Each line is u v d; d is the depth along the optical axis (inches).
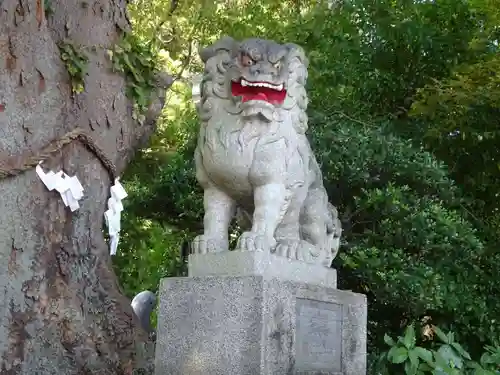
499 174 214.2
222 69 124.3
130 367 154.8
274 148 121.9
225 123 122.9
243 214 137.0
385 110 227.8
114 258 247.4
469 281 183.5
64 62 155.4
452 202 189.6
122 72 165.3
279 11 262.2
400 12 222.5
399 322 189.6
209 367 113.7
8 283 142.9
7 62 146.5
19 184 145.3
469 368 164.2
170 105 282.7
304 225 135.9
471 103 201.2
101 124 159.6
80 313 150.9
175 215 221.3
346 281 187.5
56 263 149.7
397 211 173.9
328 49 221.9
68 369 146.3
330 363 126.1
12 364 140.9
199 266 120.9
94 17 164.1
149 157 240.7
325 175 182.5
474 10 228.5
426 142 213.9
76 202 150.8
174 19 265.4
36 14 150.4
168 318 119.7
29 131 146.7
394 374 172.2
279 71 120.0
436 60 226.2
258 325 110.4
